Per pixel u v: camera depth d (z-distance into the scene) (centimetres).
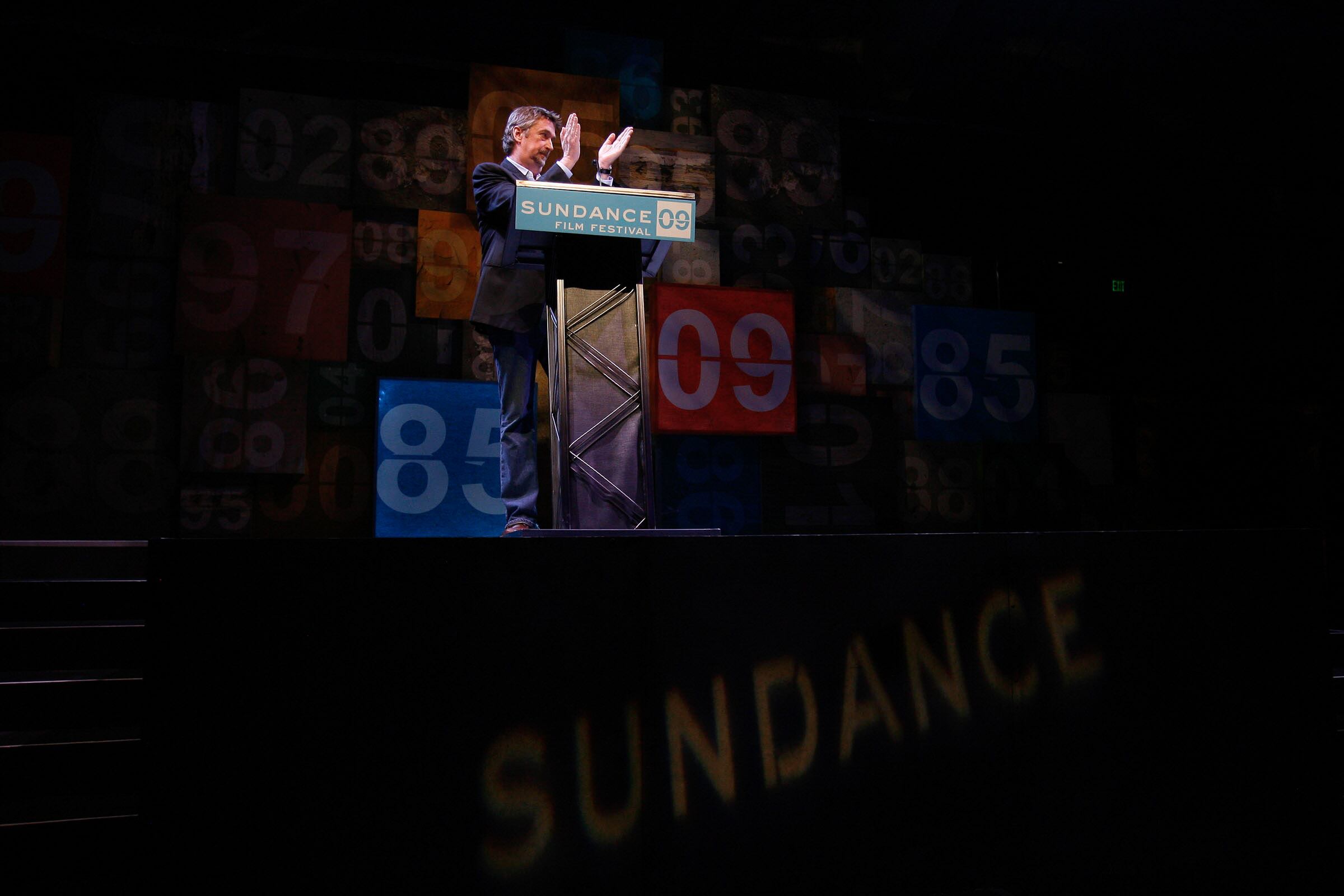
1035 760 226
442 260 480
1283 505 568
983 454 535
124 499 438
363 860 194
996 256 562
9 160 435
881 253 542
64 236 438
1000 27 542
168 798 188
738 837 211
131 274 449
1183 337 575
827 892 214
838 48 565
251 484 453
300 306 461
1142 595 237
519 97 491
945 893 219
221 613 192
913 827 219
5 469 424
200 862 188
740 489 501
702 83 548
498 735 203
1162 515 560
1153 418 568
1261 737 240
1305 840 239
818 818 215
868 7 538
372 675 198
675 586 214
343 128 475
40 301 433
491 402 473
